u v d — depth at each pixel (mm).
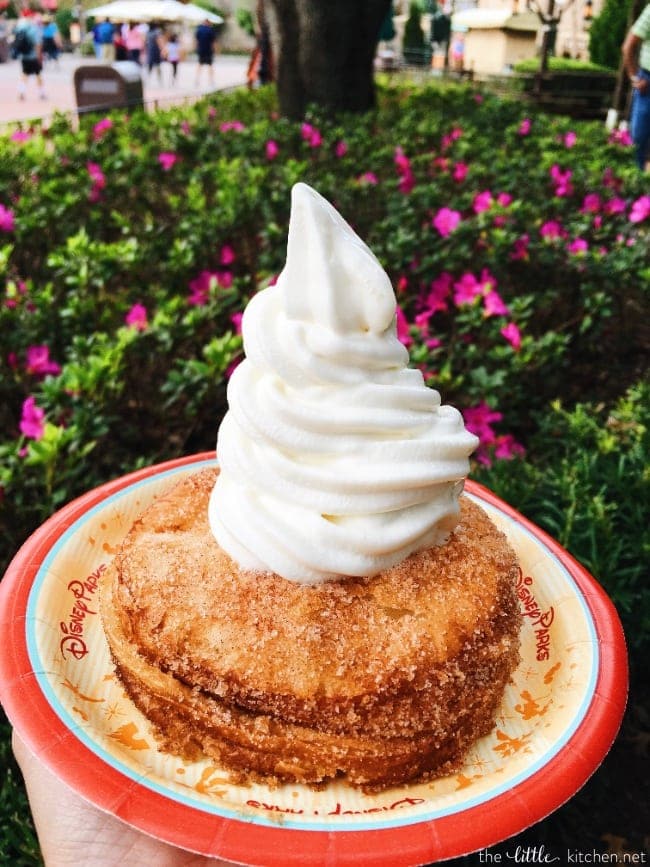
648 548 271
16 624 183
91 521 223
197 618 169
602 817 253
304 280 175
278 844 141
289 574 171
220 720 162
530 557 229
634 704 282
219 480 192
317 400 176
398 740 161
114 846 172
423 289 450
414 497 175
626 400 405
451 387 350
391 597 173
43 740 156
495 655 173
